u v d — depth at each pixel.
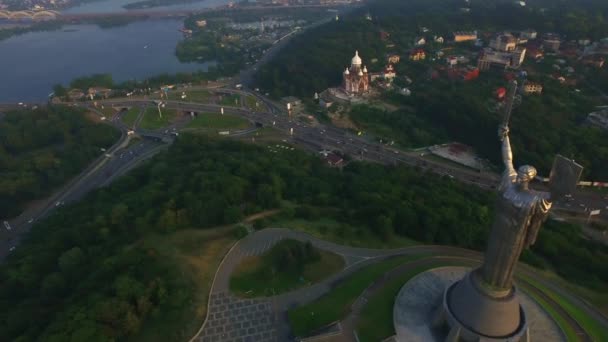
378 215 178.00
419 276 133.62
